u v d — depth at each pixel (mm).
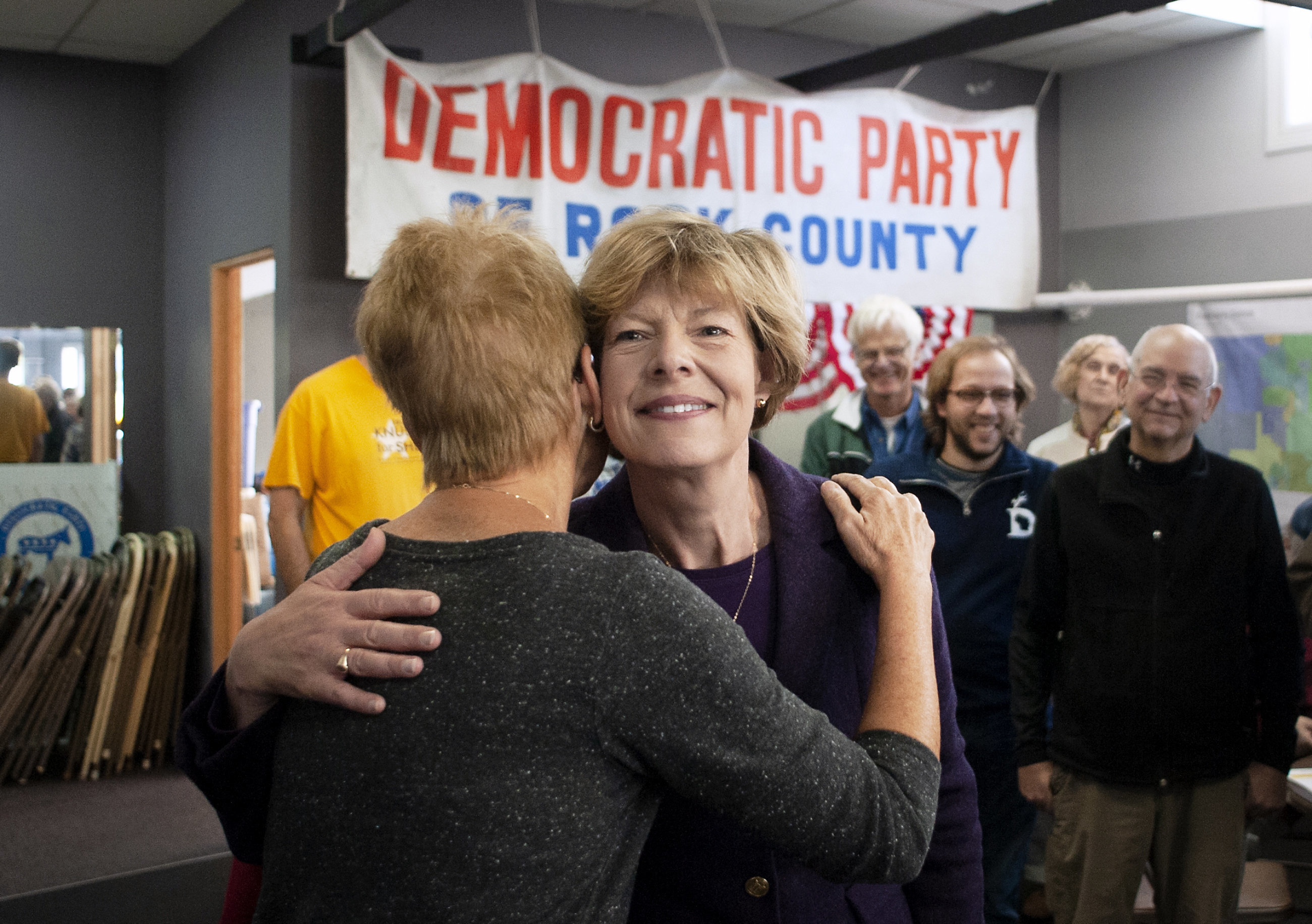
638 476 1220
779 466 1284
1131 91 5047
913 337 3994
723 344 1129
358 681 877
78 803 4539
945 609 3223
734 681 871
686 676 856
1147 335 2668
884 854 915
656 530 1248
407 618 882
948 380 3244
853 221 4578
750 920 1142
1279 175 4434
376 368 988
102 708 4895
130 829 4219
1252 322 3846
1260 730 2672
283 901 892
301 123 3963
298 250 3963
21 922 1620
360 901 842
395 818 836
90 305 5500
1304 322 3719
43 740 4812
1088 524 2719
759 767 864
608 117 4129
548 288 982
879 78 4875
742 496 1237
